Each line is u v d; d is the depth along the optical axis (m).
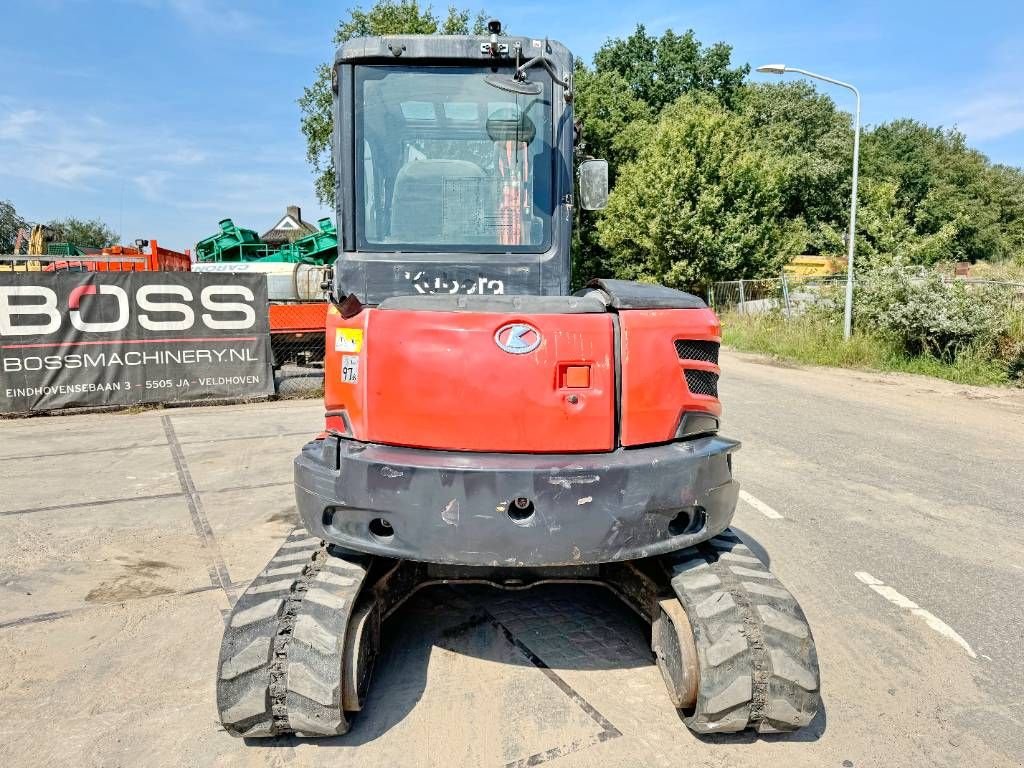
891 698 3.22
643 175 27.05
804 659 2.71
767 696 2.69
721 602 2.83
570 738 2.91
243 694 2.68
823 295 17.14
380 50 3.55
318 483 2.92
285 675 2.71
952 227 25.11
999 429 8.71
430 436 2.83
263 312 10.31
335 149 3.68
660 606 3.02
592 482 2.68
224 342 10.14
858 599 4.19
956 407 10.15
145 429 8.56
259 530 5.24
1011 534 5.22
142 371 9.78
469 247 3.63
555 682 3.31
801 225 41.06
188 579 4.42
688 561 3.05
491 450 2.80
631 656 3.54
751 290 22.52
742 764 2.76
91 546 4.93
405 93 3.60
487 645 3.64
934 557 4.80
